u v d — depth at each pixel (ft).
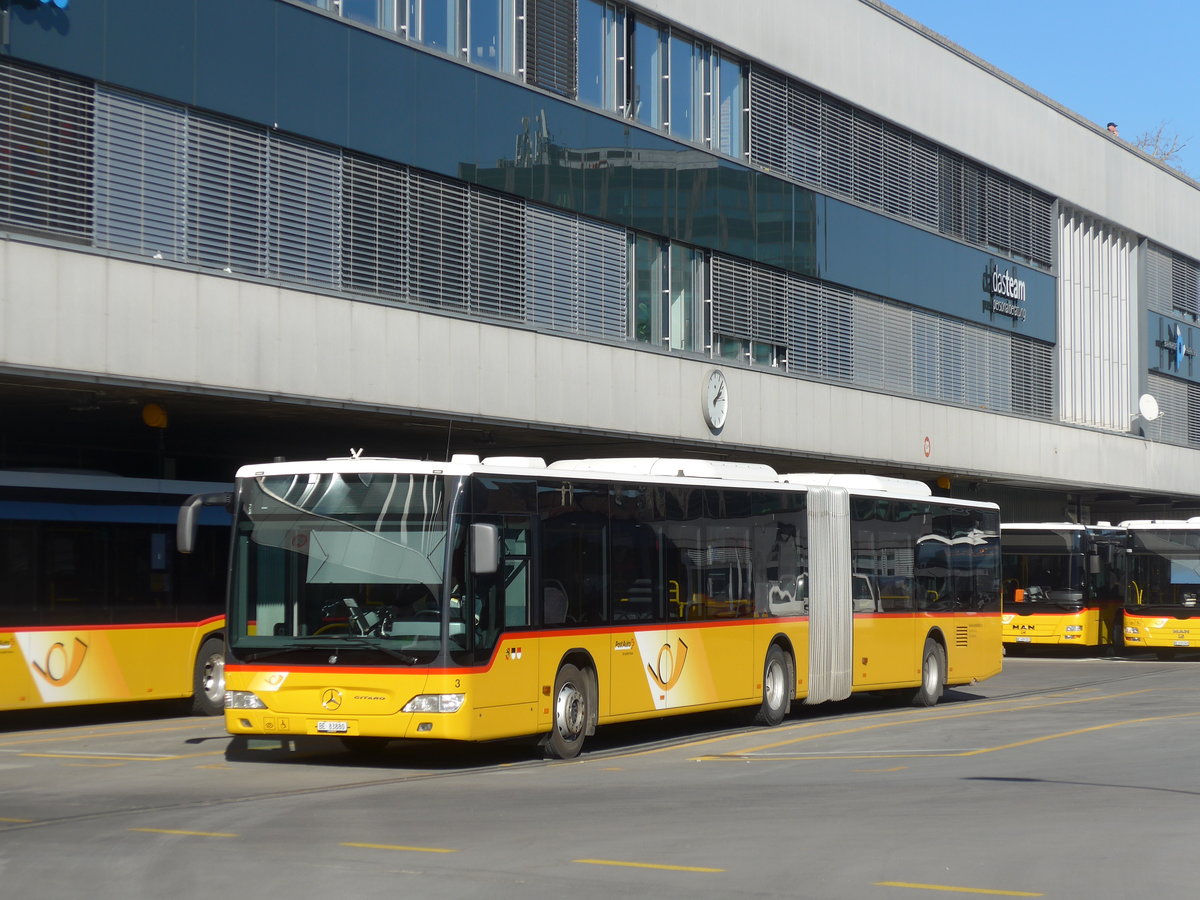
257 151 74.64
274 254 75.15
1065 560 132.46
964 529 87.45
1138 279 173.58
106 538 68.64
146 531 70.54
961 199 139.33
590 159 95.71
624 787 46.52
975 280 140.46
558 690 54.85
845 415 118.62
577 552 56.44
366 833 36.73
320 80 77.56
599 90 98.02
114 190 67.87
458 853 33.81
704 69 107.65
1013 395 147.13
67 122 66.08
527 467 54.39
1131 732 64.03
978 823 38.47
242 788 46.24
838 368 120.57
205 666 73.72
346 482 51.78
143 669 69.92
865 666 76.33
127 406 73.82
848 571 75.66
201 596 73.31
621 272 98.78
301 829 37.40
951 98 136.77
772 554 69.41
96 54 67.00
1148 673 110.73
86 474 68.23
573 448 101.45
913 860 33.06
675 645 61.77
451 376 82.12
